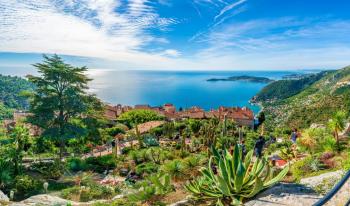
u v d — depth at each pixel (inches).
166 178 462.3
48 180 1016.9
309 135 777.6
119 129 2383.1
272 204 299.6
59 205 526.6
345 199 351.6
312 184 436.1
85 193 706.8
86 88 1631.4
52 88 1526.8
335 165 535.2
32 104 1512.1
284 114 5477.4
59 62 1535.4
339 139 797.9
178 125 2322.8
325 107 4239.7
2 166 949.8
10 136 1083.3
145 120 3149.6
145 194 440.1
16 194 867.4
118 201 488.1
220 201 323.6
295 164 565.3
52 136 1481.3
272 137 1605.6
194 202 358.3
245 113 3814.0
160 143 1749.5
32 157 1501.0
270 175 355.6
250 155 360.8
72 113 1557.6
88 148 1900.8
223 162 335.9
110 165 1176.2
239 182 315.0
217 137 1504.7
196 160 613.9
